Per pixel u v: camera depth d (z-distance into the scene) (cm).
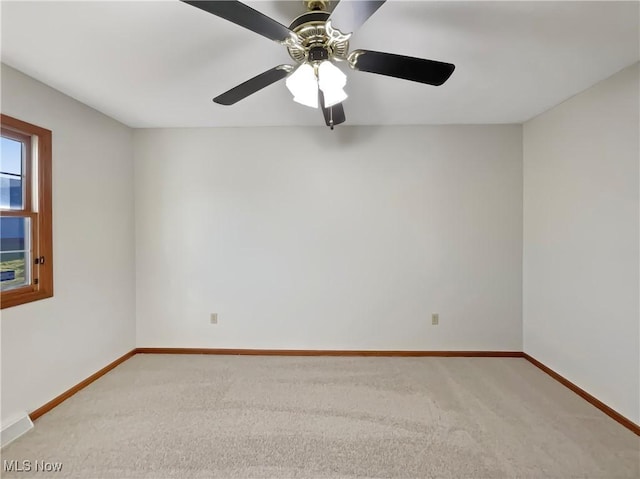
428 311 301
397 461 165
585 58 177
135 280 308
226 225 304
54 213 218
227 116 271
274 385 243
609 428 190
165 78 200
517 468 160
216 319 307
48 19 141
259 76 146
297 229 303
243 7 102
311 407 213
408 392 232
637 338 186
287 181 302
